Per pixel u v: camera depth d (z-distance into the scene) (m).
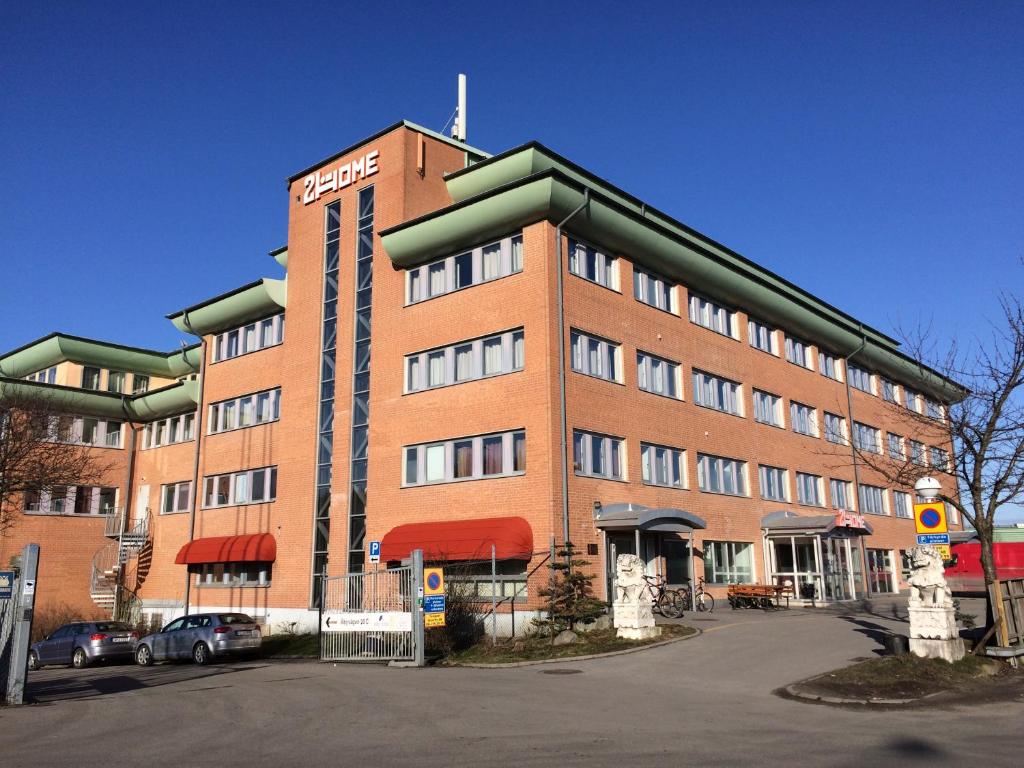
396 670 18.83
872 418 43.88
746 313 35.19
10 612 15.16
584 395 25.64
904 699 12.83
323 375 31.58
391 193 30.39
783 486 35.75
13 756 9.76
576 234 26.91
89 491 40.41
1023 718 11.56
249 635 24.72
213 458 36.19
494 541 23.27
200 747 10.17
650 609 20.59
